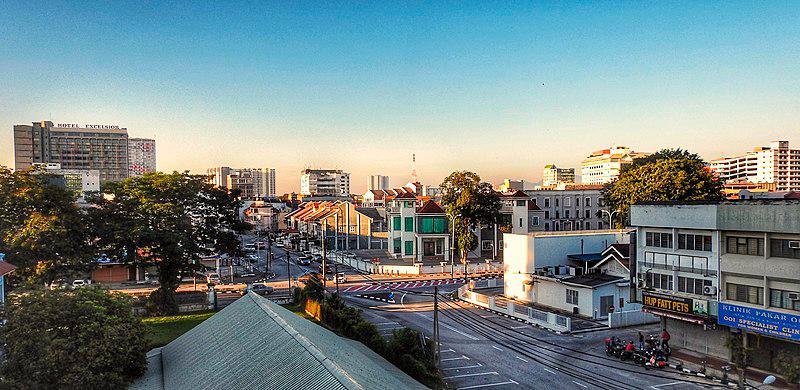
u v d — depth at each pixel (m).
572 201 107.94
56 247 46.97
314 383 19.17
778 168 189.75
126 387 26.39
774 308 32.78
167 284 53.88
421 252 89.31
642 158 82.31
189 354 29.47
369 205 149.25
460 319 50.22
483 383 32.94
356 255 98.19
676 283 38.44
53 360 23.58
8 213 48.00
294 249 115.19
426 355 34.72
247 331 27.92
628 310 50.97
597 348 40.19
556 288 53.34
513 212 92.06
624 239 61.53
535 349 40.03
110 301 28.64
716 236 35.91
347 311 44.25
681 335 39.47
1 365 23.55
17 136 191.38
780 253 32.78
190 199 57.19
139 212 52.84
